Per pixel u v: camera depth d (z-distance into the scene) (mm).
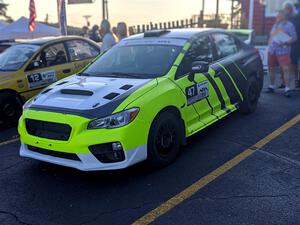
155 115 4570
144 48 5742
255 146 5445
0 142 6246
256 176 4516
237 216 3703
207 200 4016
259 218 3654
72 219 3803
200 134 6020
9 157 5500
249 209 3812
